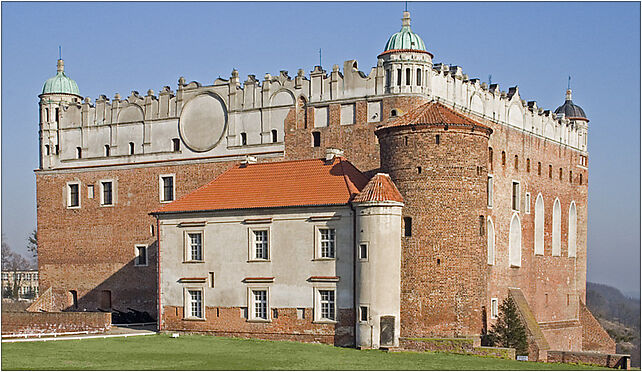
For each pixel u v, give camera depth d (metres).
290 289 69.25
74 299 93.69
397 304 66.00
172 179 88.44
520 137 92.75
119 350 61.78
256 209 71.19
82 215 93.44
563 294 102.38
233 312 71.75
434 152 67.44
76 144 94.75
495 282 84.56
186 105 88.38
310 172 72.94
